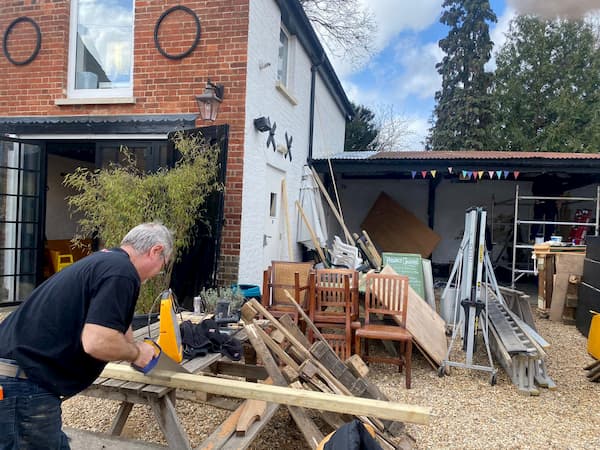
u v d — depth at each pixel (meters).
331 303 5.03
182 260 5.66
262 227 6.86
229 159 5.94
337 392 2.90
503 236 12.94
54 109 6.45
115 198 4.87
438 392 4.24
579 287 6.87
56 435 1.92
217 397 3.24
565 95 19.16
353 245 9.24
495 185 13.05
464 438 3.32
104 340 1.77
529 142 20.98
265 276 5.28
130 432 3.21
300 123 9.13
